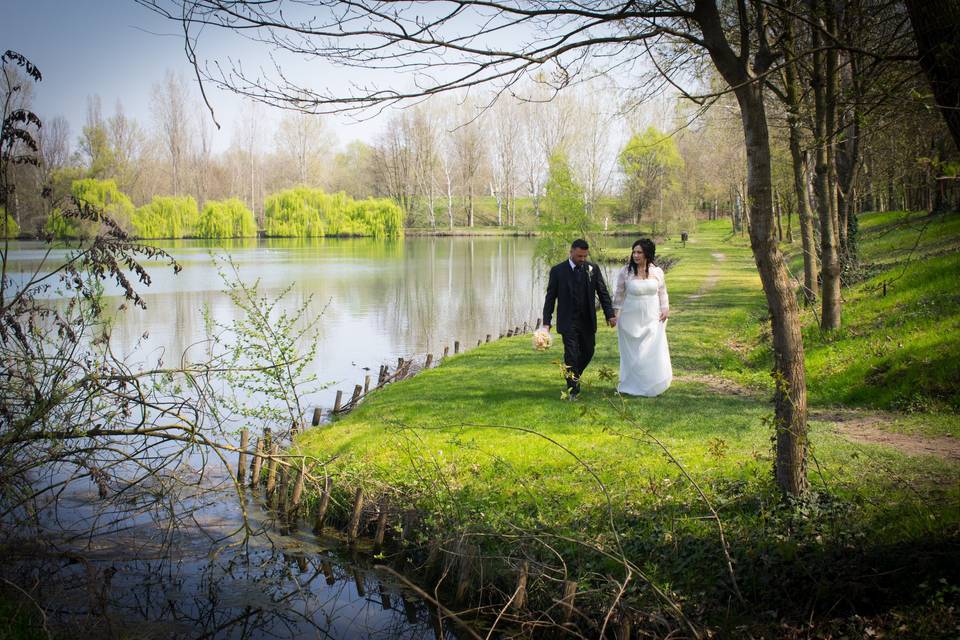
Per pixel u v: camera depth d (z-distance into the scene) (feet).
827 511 20.74
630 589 19.13
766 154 19.53
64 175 172.04
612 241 236.84
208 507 30.83
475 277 145.79
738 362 46.55
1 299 25.64
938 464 24.88
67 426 25.95
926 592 16.38
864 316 49.14
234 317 92.89
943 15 14.39
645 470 26.21
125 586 23.98
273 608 22.68
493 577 21.77
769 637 16.81
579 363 36.47
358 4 15.87
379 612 22.74
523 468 27.45
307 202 307.99
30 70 24.39
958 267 50.78
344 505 28.37
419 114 332.60
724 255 157.07
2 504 26.13
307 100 16.72
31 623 20.93
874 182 61.72
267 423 43.68
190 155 327.88
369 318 93.61
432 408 37.40
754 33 35.63
